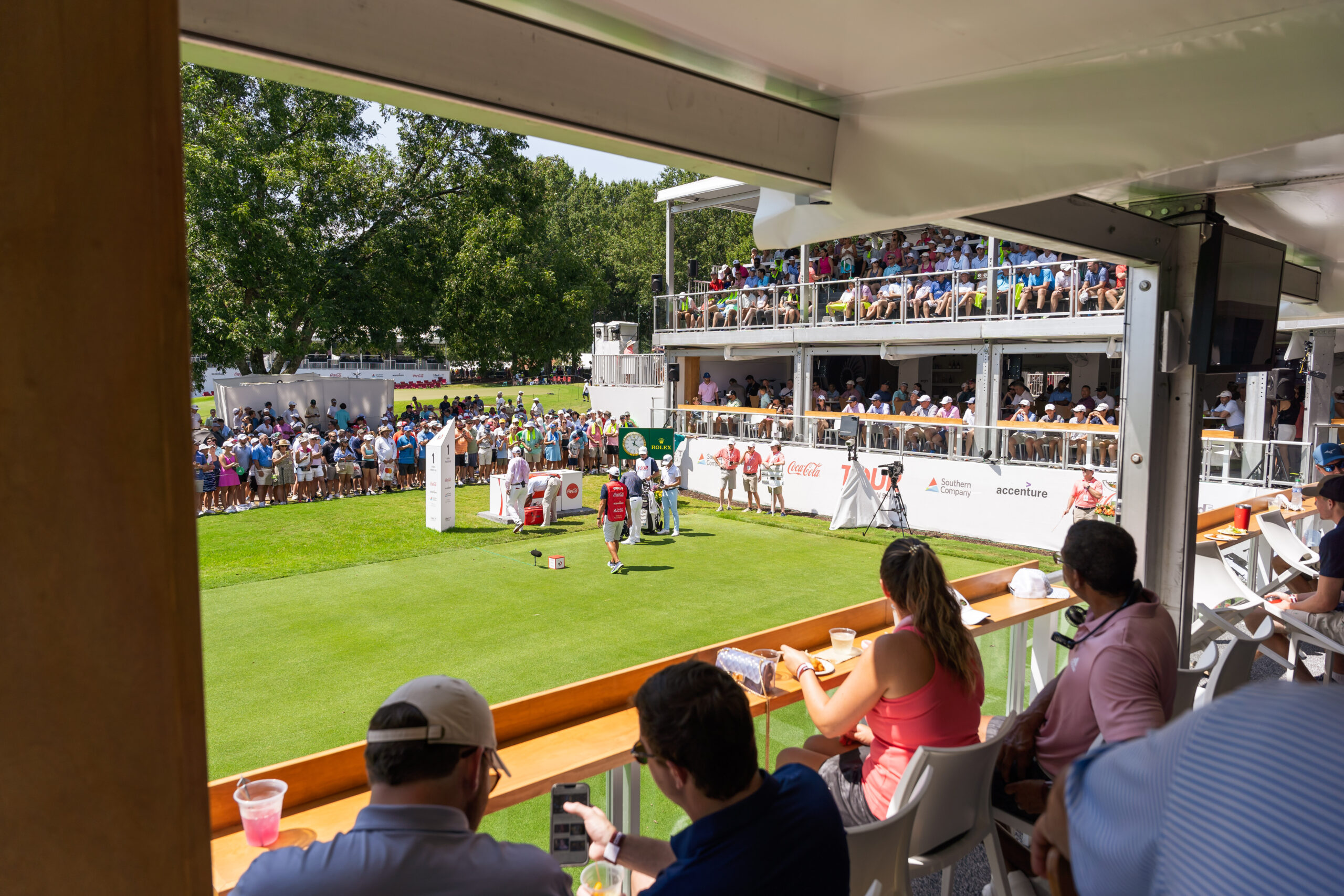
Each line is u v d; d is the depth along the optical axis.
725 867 1.61
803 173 2.49
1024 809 2.74
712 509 20.00
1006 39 2.04
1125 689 2.41
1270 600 5.21
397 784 1.56
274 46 1.46
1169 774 0.84
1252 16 1.90
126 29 0.60
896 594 2.66
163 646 0.65
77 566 0.62
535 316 30.02
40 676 0.62
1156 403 4.01
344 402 25.72
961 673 2.57
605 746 2.70
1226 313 3.91
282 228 25.84
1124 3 1.81
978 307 17.75
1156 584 4.12
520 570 13.52
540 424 24.64
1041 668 4.73
